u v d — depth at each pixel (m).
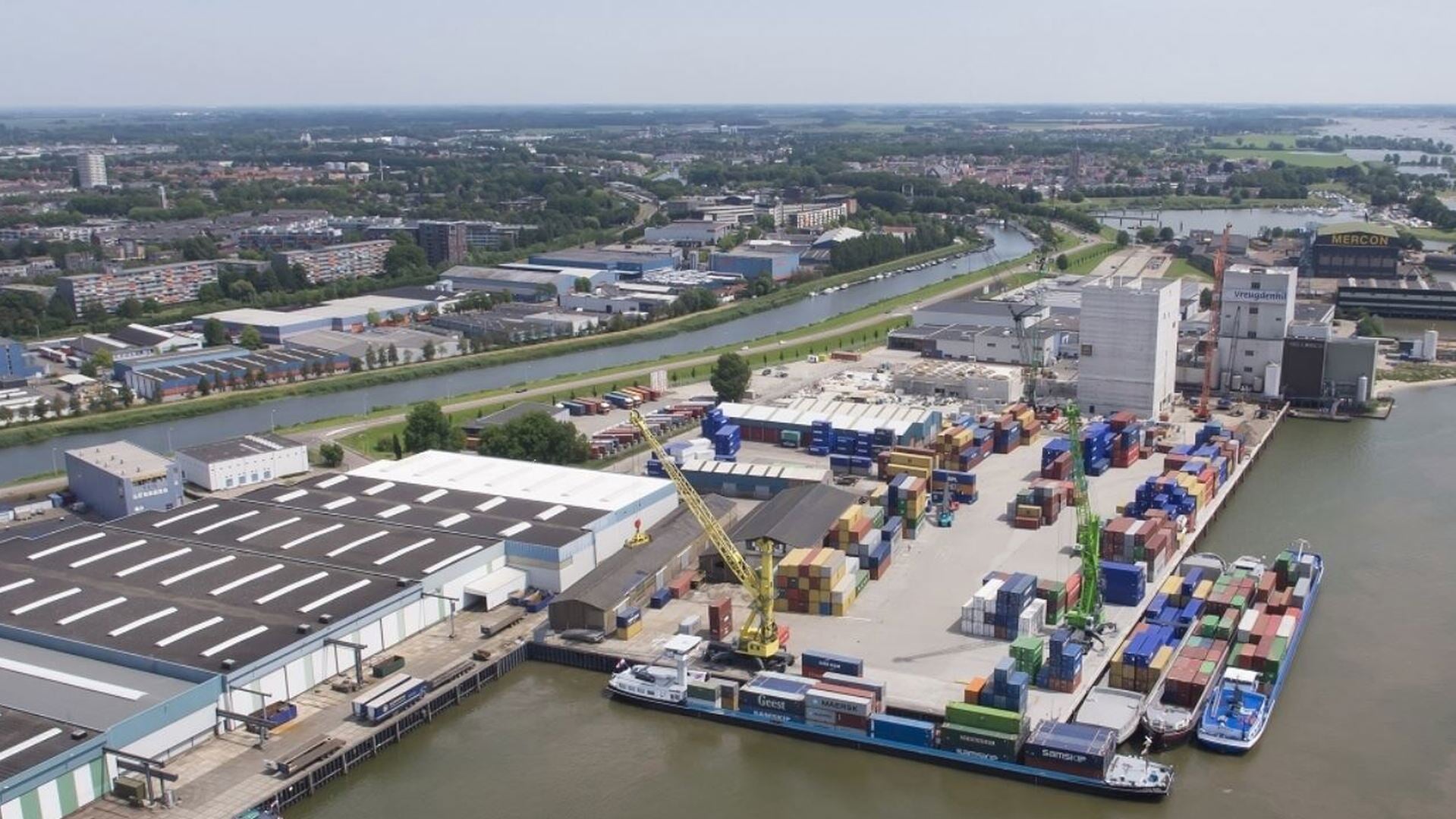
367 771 121.56
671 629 148.62
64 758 107.56
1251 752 120.25
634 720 131.50
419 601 146.12
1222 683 127.12
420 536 162.12
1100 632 143.38
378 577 147.50
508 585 156.00
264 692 126.69
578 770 121.50
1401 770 116.88
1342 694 132.12
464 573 153.50
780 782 118.75
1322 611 153.75
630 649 143.00
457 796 116.94
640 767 121.81
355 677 133.88
